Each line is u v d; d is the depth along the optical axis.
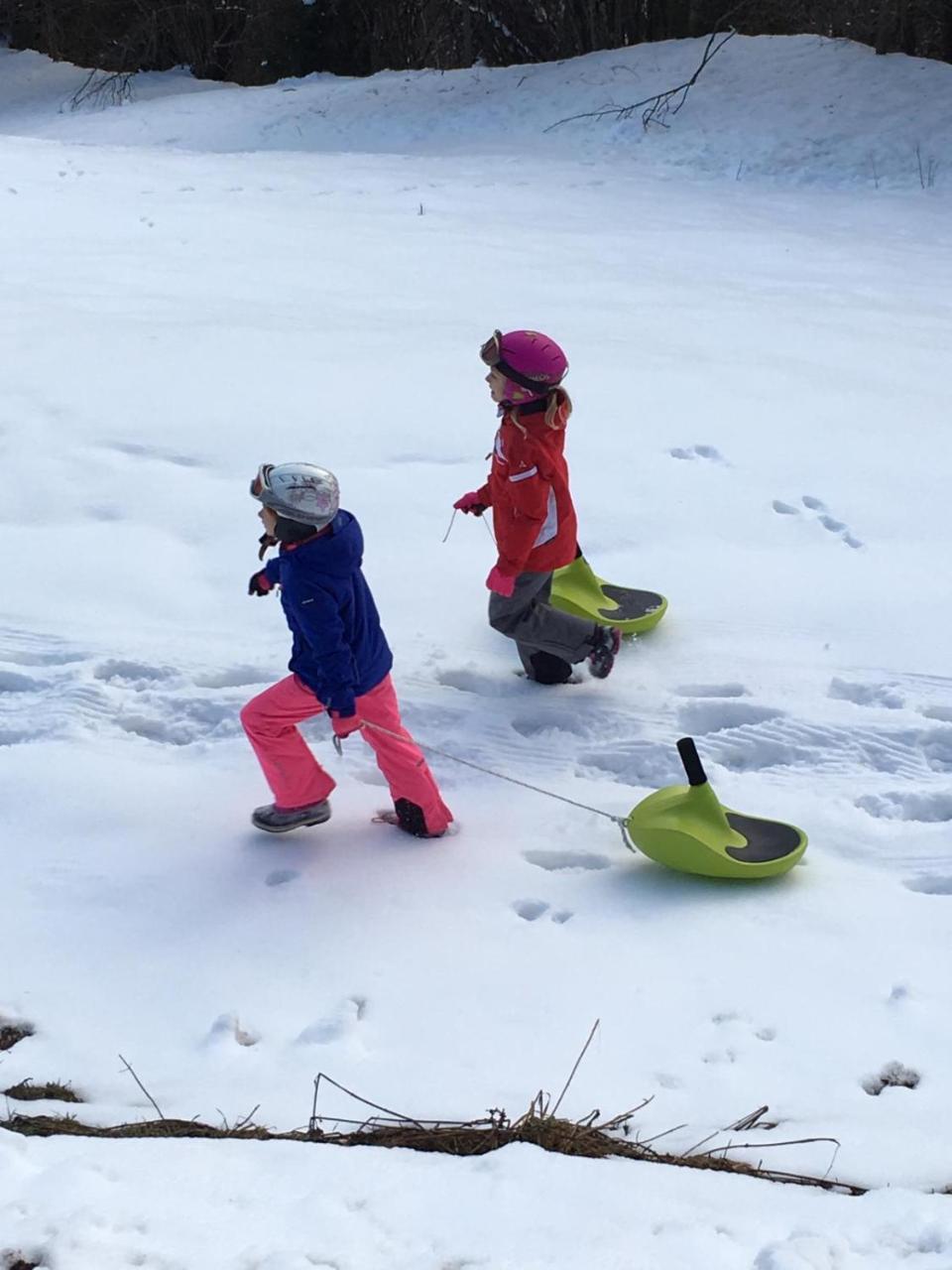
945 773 5.41
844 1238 3.24
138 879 4.82
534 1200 3.38
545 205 16.08
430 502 7.36
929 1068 4.01
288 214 14.30
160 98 27.77
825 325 10.88
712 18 25.53
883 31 22.56
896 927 4.57
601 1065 4.03
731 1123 3.83
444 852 4.96
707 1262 3.12
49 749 5.46
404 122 23.69
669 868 4.88
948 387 9.40
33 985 4.36
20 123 26.48
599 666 5.79
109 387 8.48
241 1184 3.44
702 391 8.98
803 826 5.08
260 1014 4.25
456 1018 4.21
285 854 4.95
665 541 7.10
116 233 12.79
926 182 18.55
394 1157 3.60
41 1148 3.60
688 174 19.38
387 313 10.46
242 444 7.87
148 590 6.54
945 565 6.89
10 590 6.50
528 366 5.38
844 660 6.10
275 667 5.97
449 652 6.16
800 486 7.68
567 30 27.28
